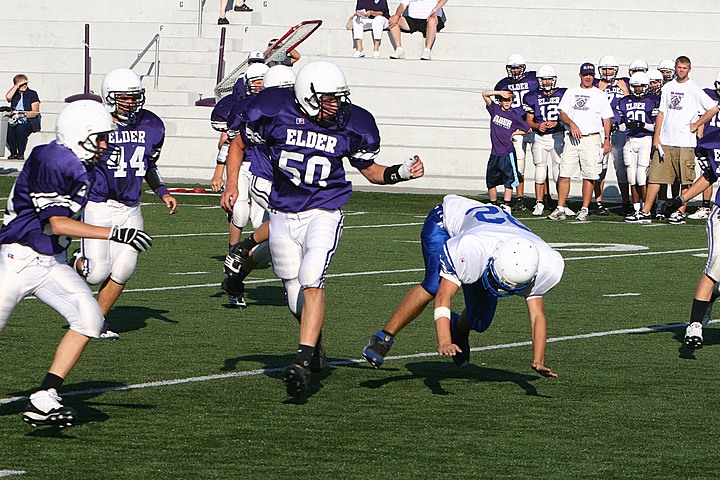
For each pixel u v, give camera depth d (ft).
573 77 231.91
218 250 128.77
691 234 152.35
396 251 129.80
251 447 52.31
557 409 61.00
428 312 92.38
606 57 178.91
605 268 119.03
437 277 63.77
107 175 76.69
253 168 87.71
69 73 243.60
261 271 115.55
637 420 58.90
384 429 56.13
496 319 89.25
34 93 220.23
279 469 48.88
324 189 63.16
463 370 70.79
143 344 76.95
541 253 58.80
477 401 62.54
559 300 98.78
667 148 163.43
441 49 239.30
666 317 91.04
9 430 54.29
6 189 186.80
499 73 231.91
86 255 76.54
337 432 55.36
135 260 77.56
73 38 252.21
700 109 162.09
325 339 80.33
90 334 53.36
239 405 60.44
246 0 253.24
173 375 67.46
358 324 86.02
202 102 226.38
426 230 65.36
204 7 254.47
